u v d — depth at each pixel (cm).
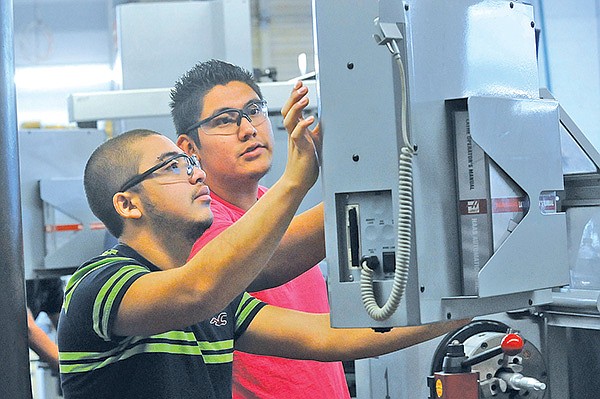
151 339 154
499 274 132
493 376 173
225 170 189
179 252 165
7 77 170
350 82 127
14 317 169
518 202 138
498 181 134
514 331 181
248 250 138
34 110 844
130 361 152
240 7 304
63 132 333
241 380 183
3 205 168
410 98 126
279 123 279
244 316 175
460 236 133
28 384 172
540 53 383
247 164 189
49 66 843
